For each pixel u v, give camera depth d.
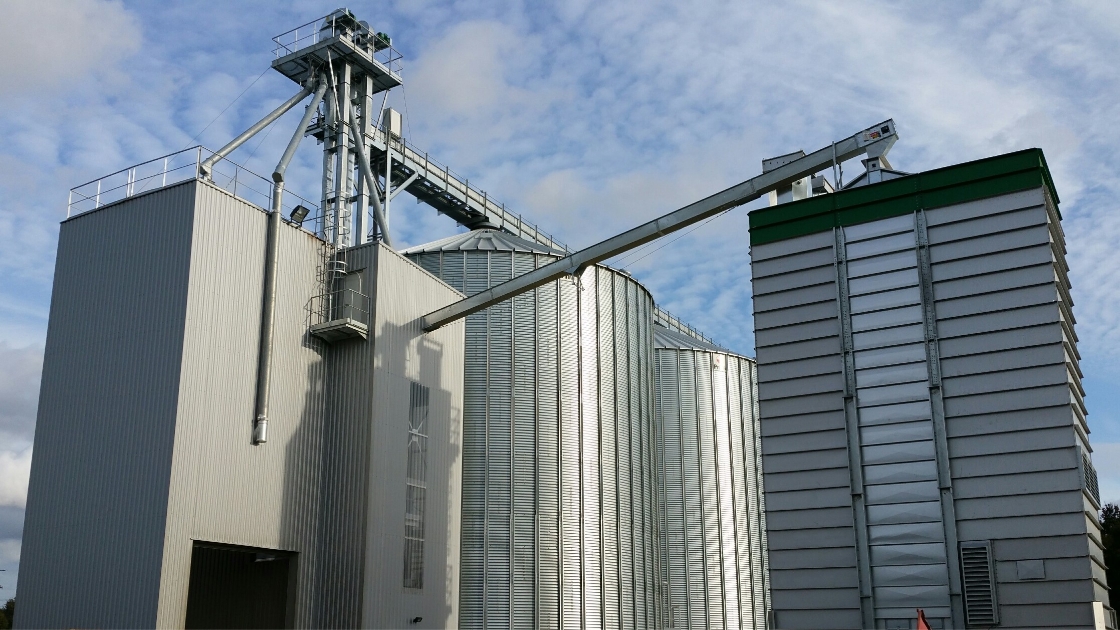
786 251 36.53
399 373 51.28
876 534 32.47
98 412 43.56
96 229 47.03
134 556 40.19
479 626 54.81
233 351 44.56
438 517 52.69
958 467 31.84
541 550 56.88
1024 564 30.23
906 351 33.53
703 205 45.19
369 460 47.78
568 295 62.81
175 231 44.25
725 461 80.50
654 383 70.31
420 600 50.00
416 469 51.44
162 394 41.88
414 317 53.50
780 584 33.53
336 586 46.50
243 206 46.75
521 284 51.50
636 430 65.38
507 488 57.44
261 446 45.19
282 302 47.81
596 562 58.81
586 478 59.94
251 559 49.47
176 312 42.81
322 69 63.28
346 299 50.47
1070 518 29.97
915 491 32.25
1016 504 30.78
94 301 45.72
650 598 63.31
